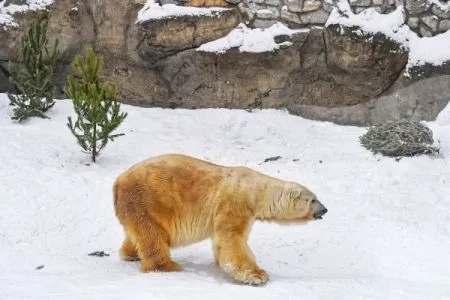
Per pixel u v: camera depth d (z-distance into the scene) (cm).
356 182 1236
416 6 1617
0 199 1132
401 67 1611
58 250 971
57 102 1691
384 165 1309
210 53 1680
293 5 1677
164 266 800
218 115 1681
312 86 1681
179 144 1482
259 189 791
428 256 917
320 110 1680
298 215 806
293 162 1377
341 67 1622
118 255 911
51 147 1383
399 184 1223
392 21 1611
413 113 1591
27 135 1440
